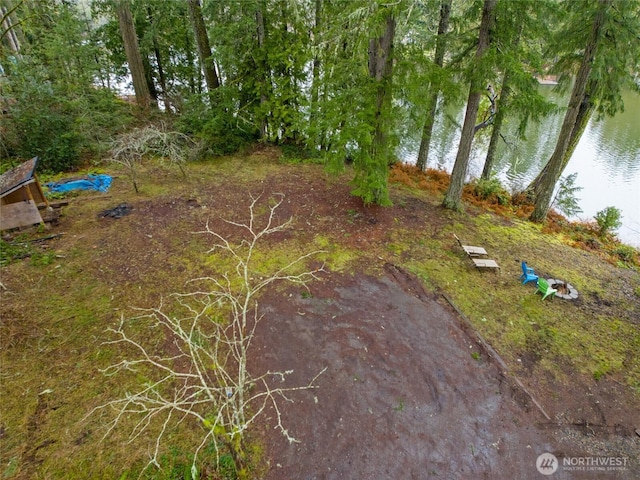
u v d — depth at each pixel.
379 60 8.04
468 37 8.32
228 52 11.66
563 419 4.68
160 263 6.91
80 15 13.31
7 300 5.50
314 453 4.02
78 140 10.57
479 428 4.48
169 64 16.47
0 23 8.02
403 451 4.14
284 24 12.06
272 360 5.12
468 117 9.03
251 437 4.12
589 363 5.54
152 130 9.62
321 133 10.20
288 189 10.61
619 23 8.39
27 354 4.74
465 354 5.53
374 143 8.62
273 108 12.91
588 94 10.41
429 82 7.79
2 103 9.77
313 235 8.40
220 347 5.24
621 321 6.50
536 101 7.57
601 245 9.88
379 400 4.70
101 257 6.85
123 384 4.50
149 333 5.31
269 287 6.59
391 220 9.32
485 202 11.65
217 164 12.23
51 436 3.85
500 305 6.65
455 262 7.83
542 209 10.60
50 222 7.61
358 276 7.14
